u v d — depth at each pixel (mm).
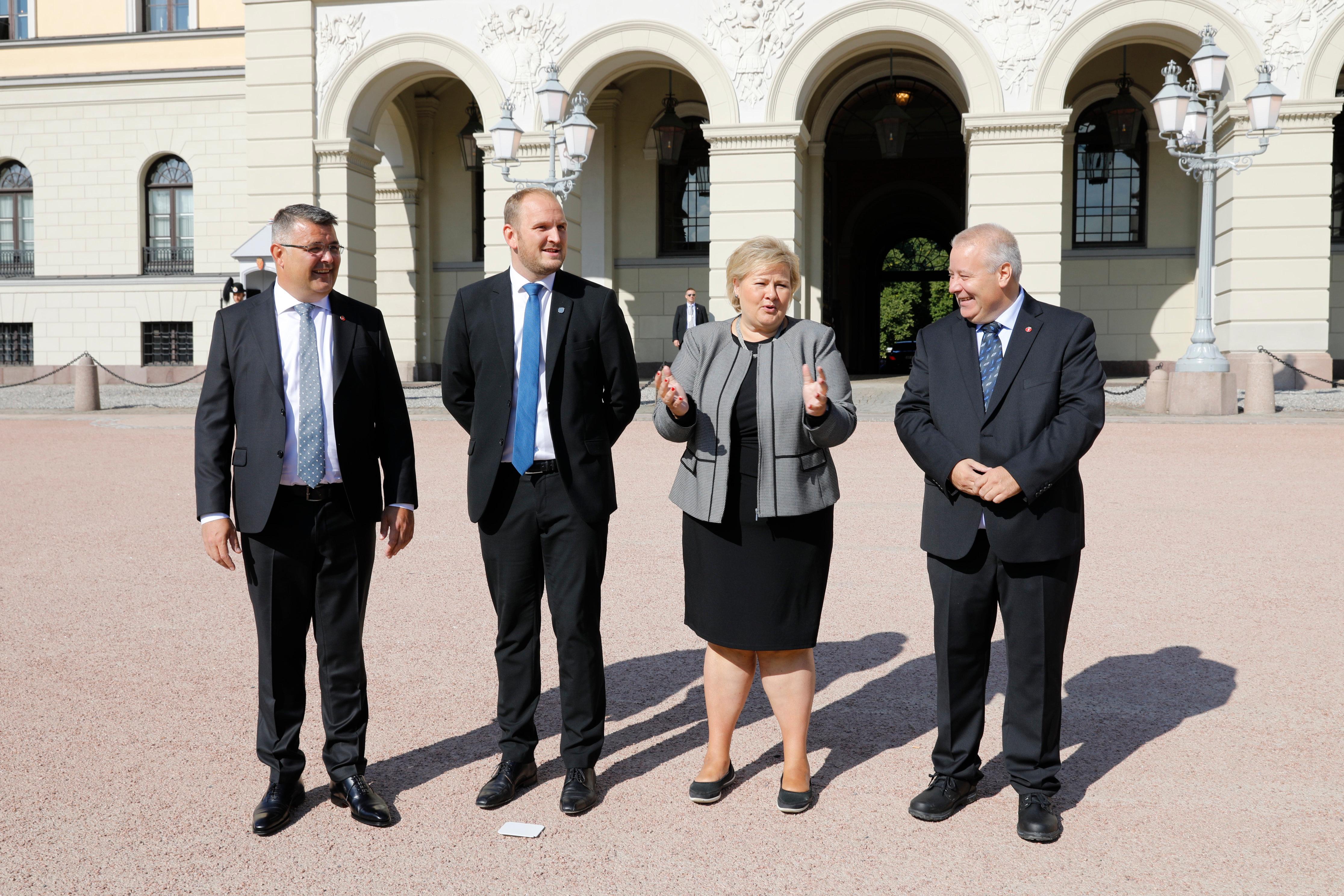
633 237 23797
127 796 3541
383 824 3354
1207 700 4340
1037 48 17844
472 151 21984
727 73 18703
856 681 4676
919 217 32406
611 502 3697
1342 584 6078
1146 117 21750
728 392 3596
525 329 3652
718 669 3596
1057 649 3363
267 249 18797
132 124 25625
